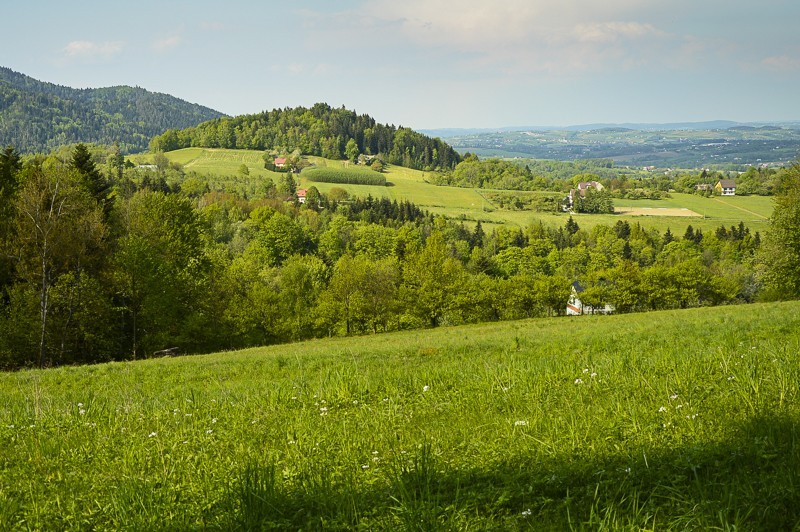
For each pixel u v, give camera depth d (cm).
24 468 741
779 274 5356
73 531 532
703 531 423
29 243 3659
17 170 4997
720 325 2077
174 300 4378
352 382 1116
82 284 3912
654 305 8781
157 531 512
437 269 6938
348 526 488
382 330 6819
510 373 1076
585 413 761
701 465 551
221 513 533
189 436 848
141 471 688
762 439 583
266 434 834
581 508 484
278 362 2355
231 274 5691
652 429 662
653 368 1016
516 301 8119
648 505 475
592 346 1845
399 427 805
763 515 438
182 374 2230
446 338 3259
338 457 676
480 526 464
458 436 727
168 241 4847
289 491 570
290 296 6456
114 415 1061
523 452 632
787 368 838
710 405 732
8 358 3584
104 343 4075
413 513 482
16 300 3722
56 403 1309
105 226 4188
